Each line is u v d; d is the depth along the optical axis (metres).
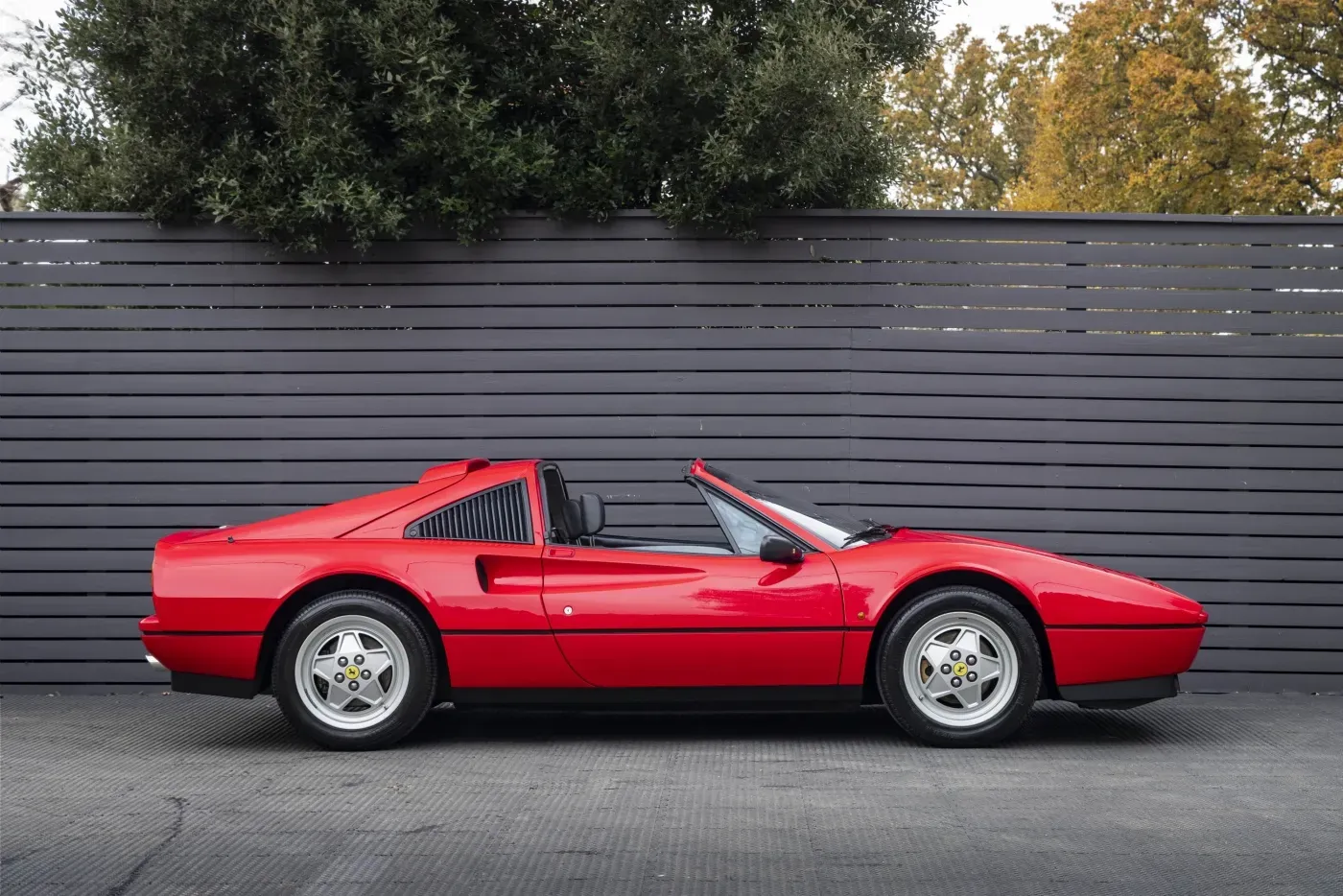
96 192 8.09
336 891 3.49
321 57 7.49
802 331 7.45
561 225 7.52
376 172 7.52
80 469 7.40
